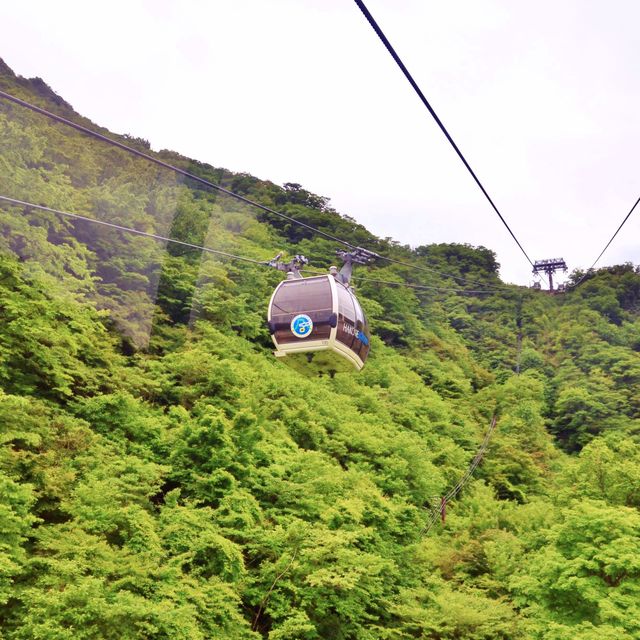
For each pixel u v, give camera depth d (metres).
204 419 20.75
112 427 21.61
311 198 82.00
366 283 67.06
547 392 67.25
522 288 97.50
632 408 63.25
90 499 16.36
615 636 18.77
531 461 45.28
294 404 31.39
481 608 22.75
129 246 34.84
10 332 21.83
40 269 25.34
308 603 18.00
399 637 21.08
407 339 63.09
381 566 19.70
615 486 29.05
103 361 26.05
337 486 23.94
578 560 21.64
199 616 15.39
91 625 13.54
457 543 29.91
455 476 39.12
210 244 46.41
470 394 59.22
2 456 16.28
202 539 16.97
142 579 14.90
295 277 17.23
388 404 42.12
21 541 14.22
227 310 40.81
